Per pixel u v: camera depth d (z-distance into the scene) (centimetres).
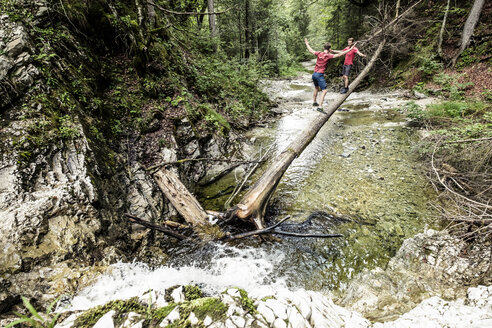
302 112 1037
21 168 267
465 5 1127
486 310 182
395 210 400
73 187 275
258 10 1569
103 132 415
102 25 515
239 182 536
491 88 787
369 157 593
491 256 256
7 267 196
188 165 538
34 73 343
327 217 399
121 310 146
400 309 224
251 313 146
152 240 337
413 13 1241
